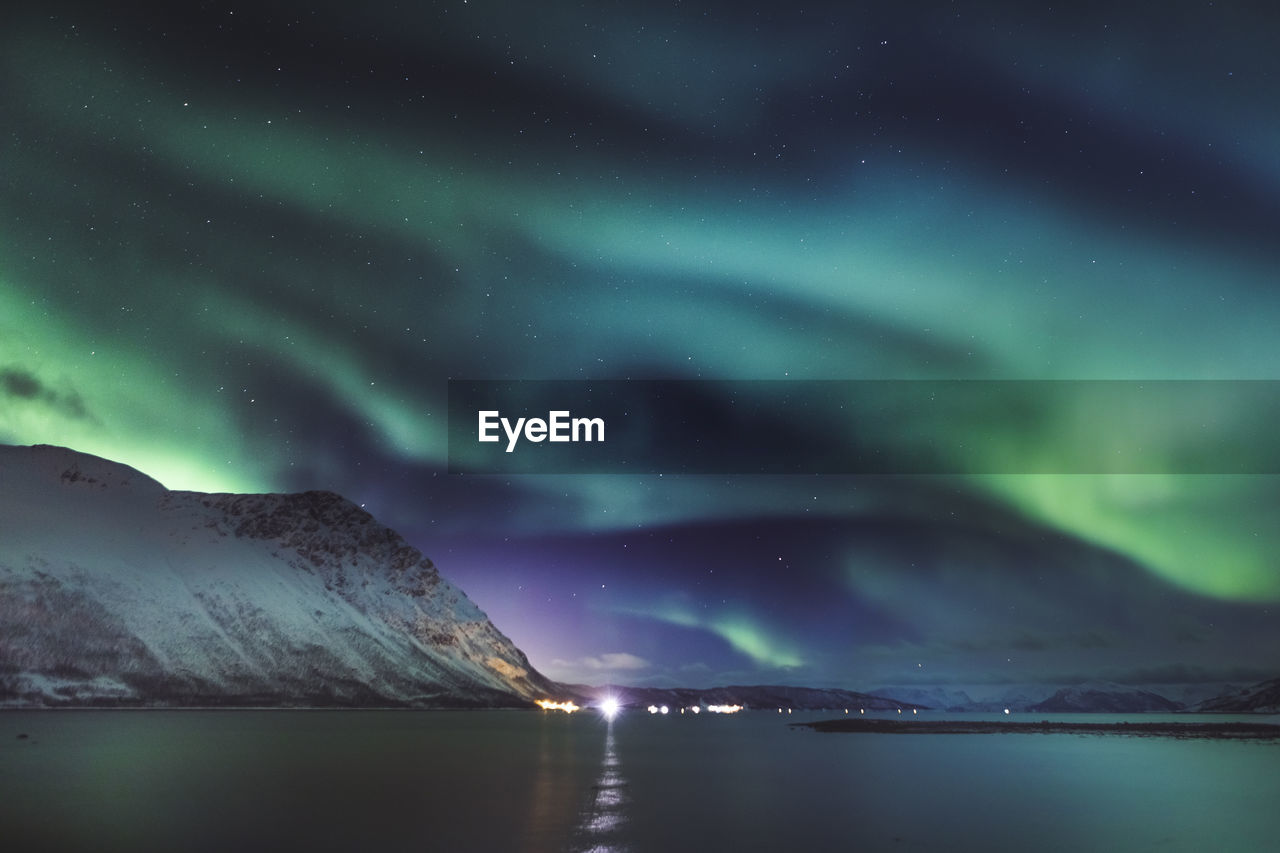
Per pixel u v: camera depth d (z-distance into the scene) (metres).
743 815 52.09
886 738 154.25
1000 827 48.22
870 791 65.62
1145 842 43.97
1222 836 45.66
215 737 127.81
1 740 114.62
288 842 42.47
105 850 40.53
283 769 78.75
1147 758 101.94
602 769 83.31
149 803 55.50
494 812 52.41
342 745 114.94
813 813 53.28
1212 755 107.44
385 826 47.06
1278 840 44.62
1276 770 84.69
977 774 80.00
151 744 110.06
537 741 134.12
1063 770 84.69
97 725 161.12
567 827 47.12
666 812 53.19
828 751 114.81
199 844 41.91
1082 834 46.09
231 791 61.97
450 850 40.62
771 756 104.19
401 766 83.94
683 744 131.25
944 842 43.72
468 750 109.25
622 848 41.44
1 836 43.75
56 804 54.88
